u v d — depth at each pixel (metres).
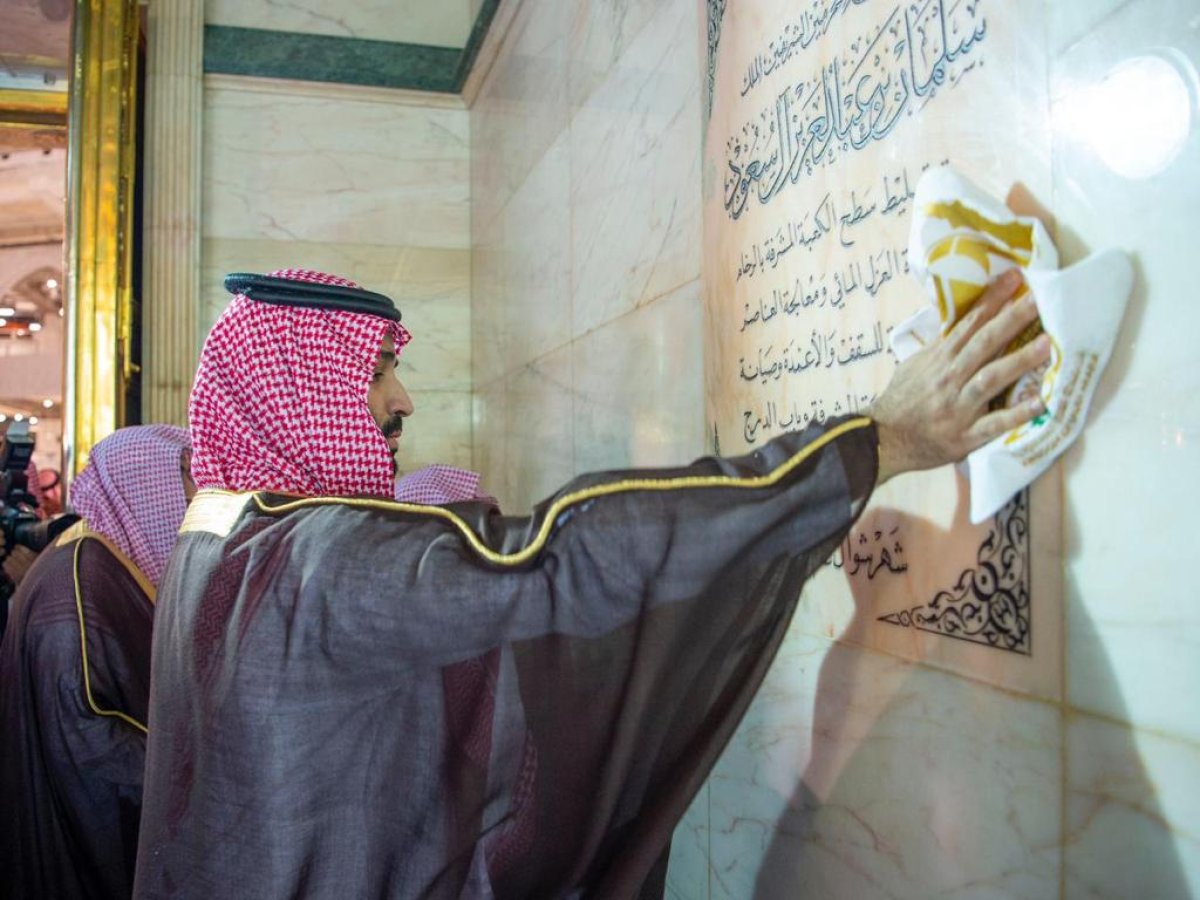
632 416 1.89
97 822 1.60
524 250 2.88
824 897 1.09
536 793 0.81
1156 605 0.62
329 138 3.77
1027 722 0.75
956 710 0.85
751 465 0.76
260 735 0.83
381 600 0.79
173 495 1.88
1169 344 0.61
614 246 2.01
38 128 3.48
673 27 1.67
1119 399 0.65
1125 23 0.64
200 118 3.55
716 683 0.81
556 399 2.49
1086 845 0.69
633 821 0.84
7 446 2.60
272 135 3.71
